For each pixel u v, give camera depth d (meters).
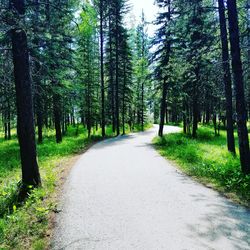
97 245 5.54
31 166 9.76
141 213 7.17
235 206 7.57
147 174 11.74
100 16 33.66
